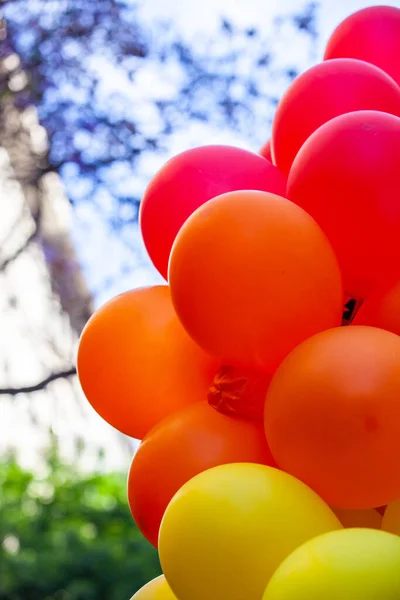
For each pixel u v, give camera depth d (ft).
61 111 19.94
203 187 7.18
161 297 7.32
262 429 6.86
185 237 6.64
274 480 6.29
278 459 6.48
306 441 6.27
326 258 6.60
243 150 7.41
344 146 6.72
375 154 6.68
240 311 6.48
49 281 21.70
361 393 6.19
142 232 7.50
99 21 20.04
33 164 20.42
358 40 7.91
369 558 5.88
